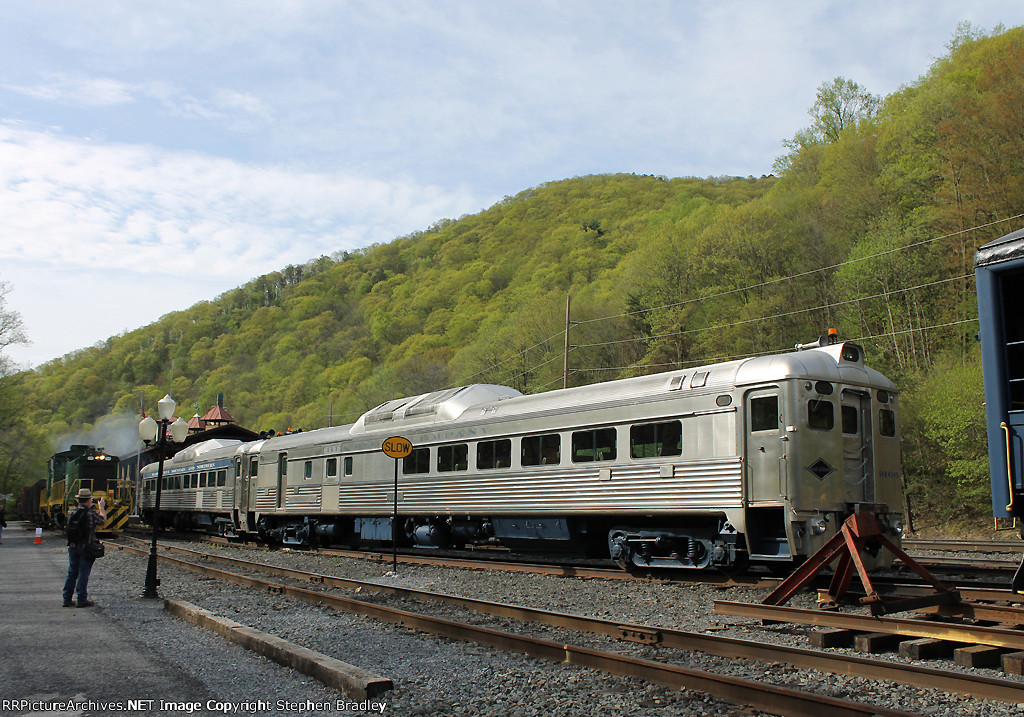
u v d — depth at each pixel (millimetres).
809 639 8000
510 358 52969
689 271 46219
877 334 35906
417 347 77688
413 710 6227
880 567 12250
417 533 19531
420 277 125125
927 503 29938
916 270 33656
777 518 12430
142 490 42719
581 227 89125
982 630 7145
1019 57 34625
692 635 7855
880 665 6434
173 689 6945
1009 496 7922
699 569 13477
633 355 47594
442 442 18734
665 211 80875
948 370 28156
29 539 37031
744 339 39594
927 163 36594
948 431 26281
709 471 12789
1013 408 8031
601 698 6344
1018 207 31891
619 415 14422
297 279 168375
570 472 15297
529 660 7684
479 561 17297
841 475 12211
